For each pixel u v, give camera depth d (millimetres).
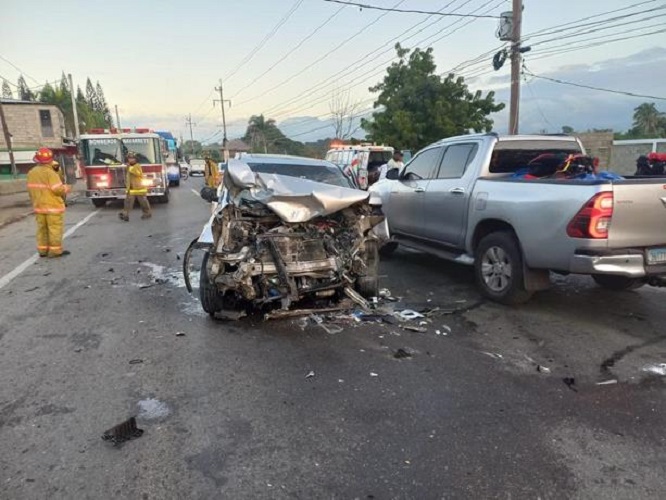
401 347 4465
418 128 27906
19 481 2645
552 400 3506
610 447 2943
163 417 3285
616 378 3838
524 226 5059
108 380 3828
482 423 3207
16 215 15328
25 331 4922
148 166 17406
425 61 29328
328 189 5137
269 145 84375
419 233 7125
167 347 4480
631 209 4469
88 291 6367
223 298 5207
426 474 2699
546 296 5953
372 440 3018
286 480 2654
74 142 38188
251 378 3857
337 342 4578
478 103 28797
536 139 6250
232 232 4930
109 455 2869
